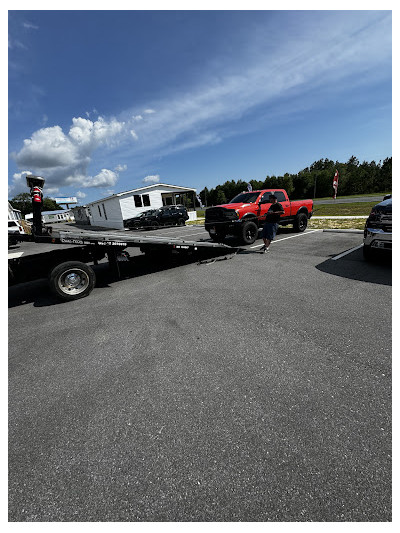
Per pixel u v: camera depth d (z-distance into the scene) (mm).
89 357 2670
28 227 4910
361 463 1392
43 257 4602
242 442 1560
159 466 1466
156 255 6312
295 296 3822
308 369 2182
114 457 1542
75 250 4895
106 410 1913
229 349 2570
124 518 1263
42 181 4562
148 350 2688
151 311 3744
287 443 1530
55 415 1914
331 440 1532
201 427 1688
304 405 1802
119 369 2410
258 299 3824
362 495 1260
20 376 2443
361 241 7312
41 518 1288
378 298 3553
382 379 2010
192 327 3113
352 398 1837
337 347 2475
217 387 2043
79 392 2146
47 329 3451
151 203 23516
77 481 1431
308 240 8023
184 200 28250
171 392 2033
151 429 1710
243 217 7742
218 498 1297
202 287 4621
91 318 3695
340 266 5164
